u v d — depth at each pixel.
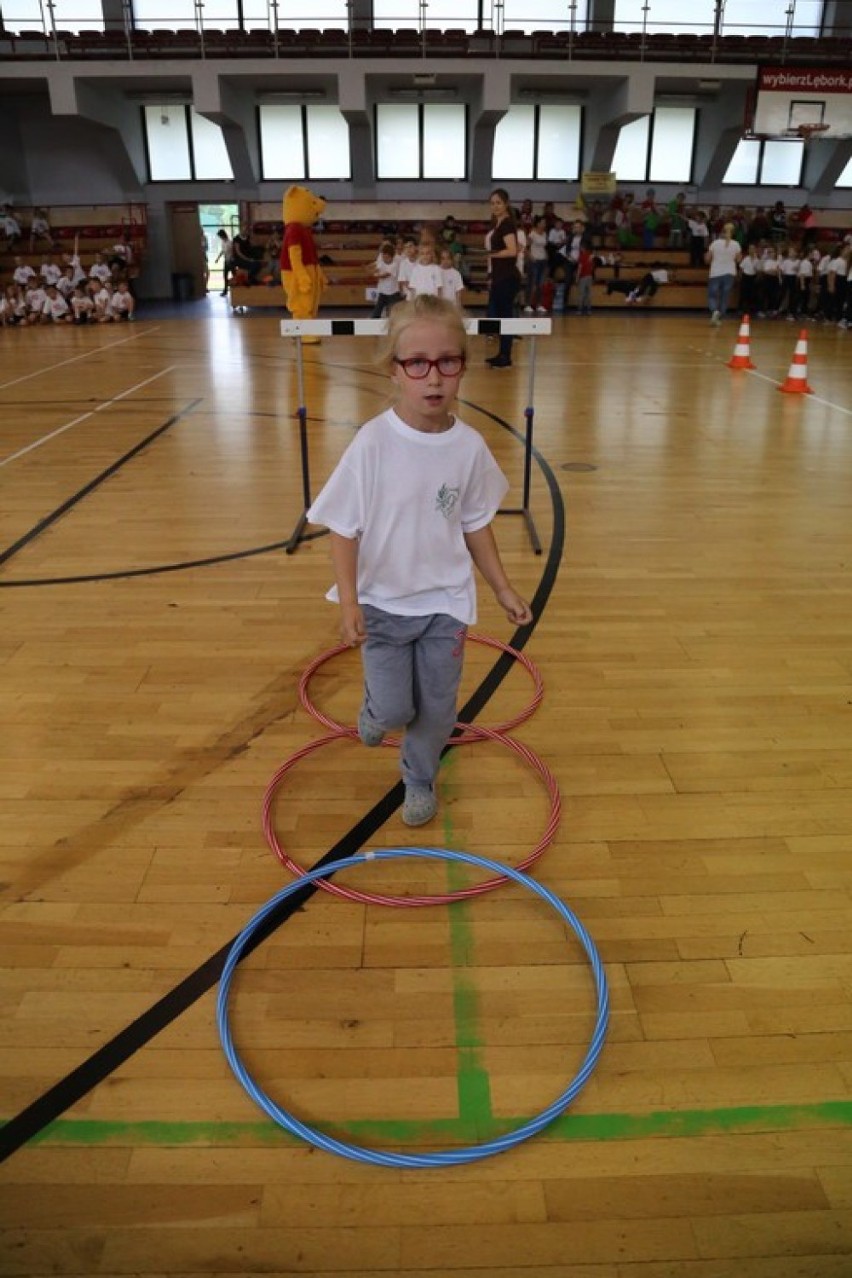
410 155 18.73
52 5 16.19
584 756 2.57
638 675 3.04
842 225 18.91
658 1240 1.34
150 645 3.22
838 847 2.20
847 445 6.25
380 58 16.19
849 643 3.28
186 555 4.13
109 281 15.95
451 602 2.02
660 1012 1.74
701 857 2.16
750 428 6.80
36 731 2.67
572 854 2.17
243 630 3.35
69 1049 1.65
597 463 5.78
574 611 3.55
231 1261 1.31
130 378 9.31
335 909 2.00
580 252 16.27
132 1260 1.31
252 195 18.95
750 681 3.01
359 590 2.02
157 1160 1.45
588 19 17.42
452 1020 1.72
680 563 4.05
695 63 16.45
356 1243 1.33
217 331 13.76
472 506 1.99
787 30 16.80
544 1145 1.48
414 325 1.75
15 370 9.89
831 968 1.84
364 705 2.15
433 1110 1.54
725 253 14.17
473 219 18.64
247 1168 1.44
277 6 16.81
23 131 18.55
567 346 11.66
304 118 18.36
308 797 2.38
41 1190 1.41
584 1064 1.57
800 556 4.15
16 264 17.34
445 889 2.06
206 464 5.77
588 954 1.82
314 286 10.26
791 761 2.56
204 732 2.67
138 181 18.86
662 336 12.91
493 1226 1.36
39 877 2.08
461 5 17.36
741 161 18.95
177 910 1.98
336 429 6.77
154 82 16.94
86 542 4.30
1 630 3.34
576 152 18.78
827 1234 1.35
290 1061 1.63
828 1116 1.53
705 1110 1.54
